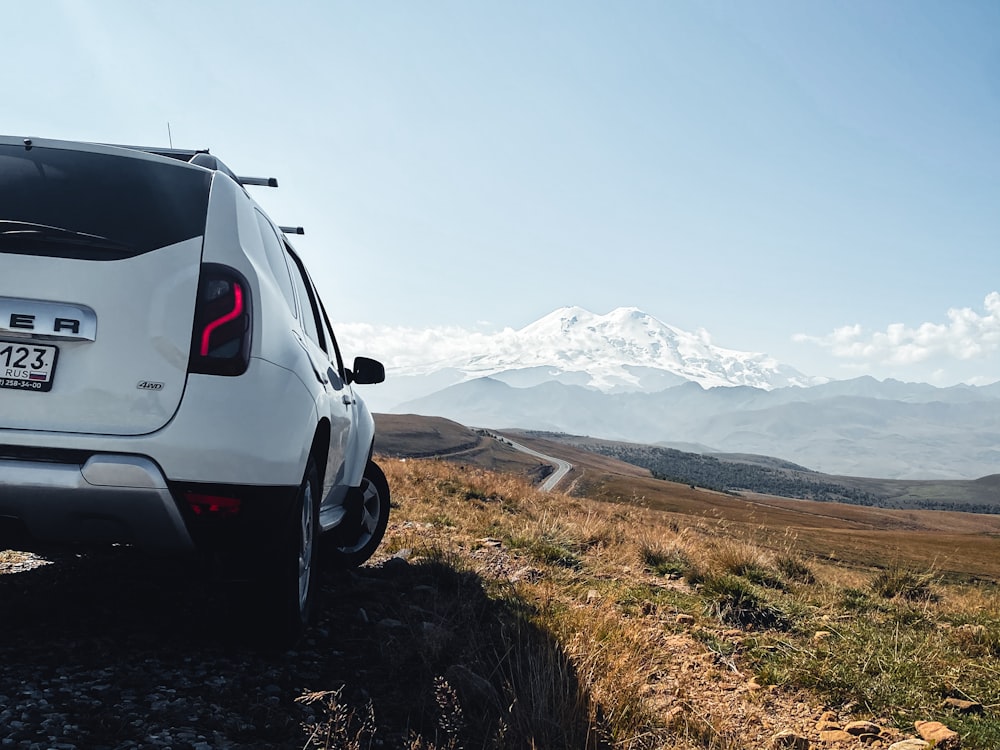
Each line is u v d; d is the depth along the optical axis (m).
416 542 8.27
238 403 3.37
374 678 3.84
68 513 3.20
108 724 2.81
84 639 3.74
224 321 3.42
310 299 5.09
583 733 3.47
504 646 4.41
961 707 4.68
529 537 9.48
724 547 9.33
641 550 9.53
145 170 3.66
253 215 3.99
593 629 4.93
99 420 3.26
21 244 3.35
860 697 4.74
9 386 3.24
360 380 6.47
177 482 3.26
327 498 5.27
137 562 5.41
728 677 5.00
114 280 3.36
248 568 3.52
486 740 3.24
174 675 3.43
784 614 6.64
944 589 10.59
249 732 2.99
